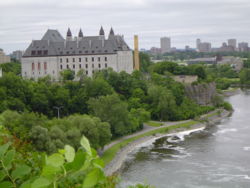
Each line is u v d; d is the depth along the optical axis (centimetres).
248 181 8556
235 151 11300
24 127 8331
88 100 15262
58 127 9450
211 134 14075
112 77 18538
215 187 8225
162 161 10406
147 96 17675
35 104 14862
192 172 9294
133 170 9619
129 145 12406
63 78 19988
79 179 936
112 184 1212
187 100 19112
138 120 14500
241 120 16925
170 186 8362
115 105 13212
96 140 10519
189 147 12038
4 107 12888
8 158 918
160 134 14162
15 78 15162
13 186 908
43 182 802
